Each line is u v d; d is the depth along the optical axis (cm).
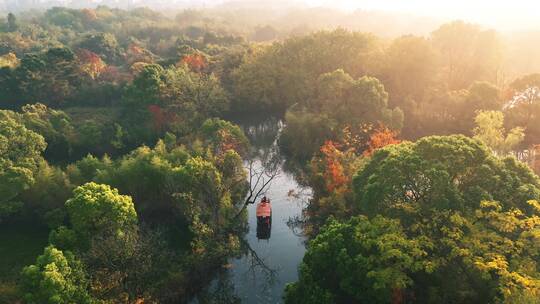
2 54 15288
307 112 8919
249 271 5356
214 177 5675
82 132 8356
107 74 11869
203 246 5181
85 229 4447
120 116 9294
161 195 6244
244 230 6169
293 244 5903
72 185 5981
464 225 3716
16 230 5947
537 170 6016
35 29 19925
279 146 9412
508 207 3797
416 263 3481
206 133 7619
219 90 10138
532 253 3469
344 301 3972
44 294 3494
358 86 8219
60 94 10312
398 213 3922
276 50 11656
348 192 5731
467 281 3616
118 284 4128
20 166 5825
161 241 5206
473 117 8744
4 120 6494
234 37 17525
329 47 11119
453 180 4053
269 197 7194
